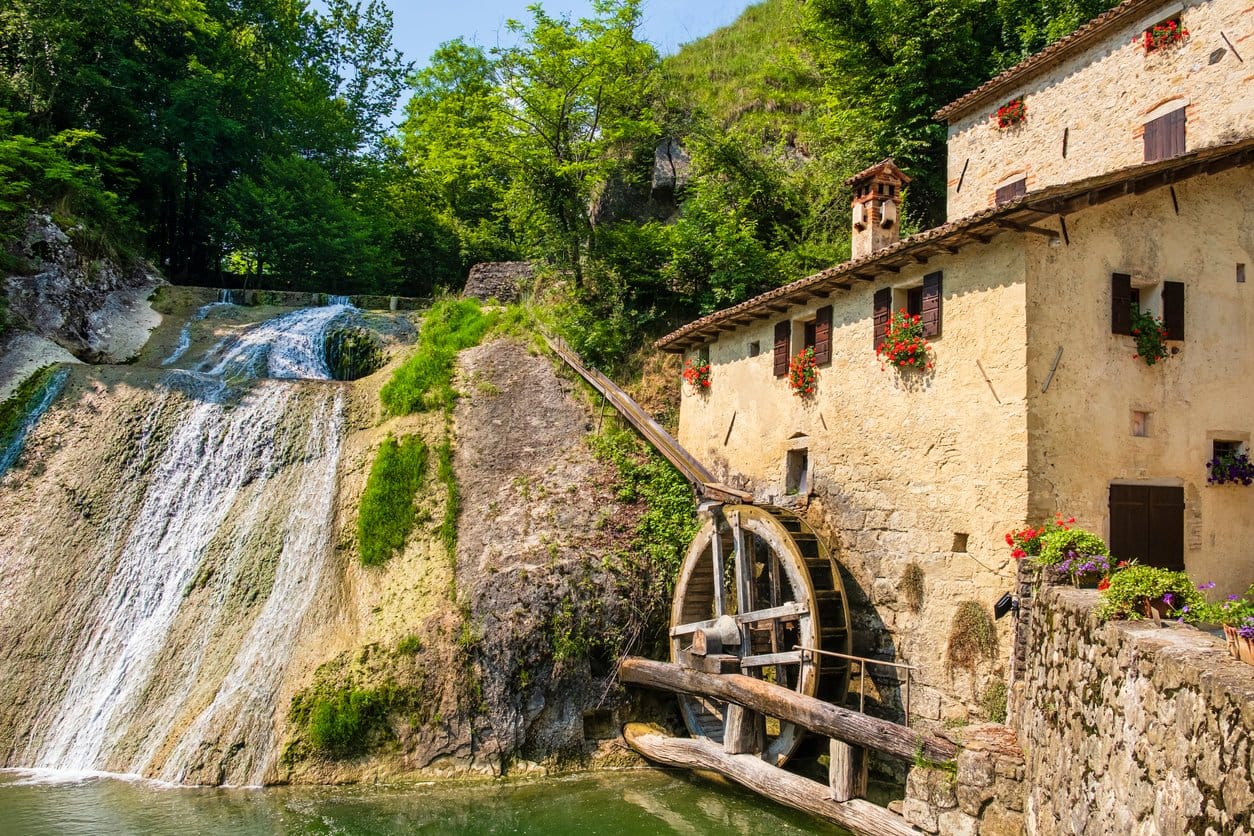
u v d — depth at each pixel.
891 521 10.30
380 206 29.50
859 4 19.94
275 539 13.48
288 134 27.72
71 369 16.16
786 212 20.16
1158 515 9.14
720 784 10.48
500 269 21.47
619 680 11.68
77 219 19.86
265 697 10.91
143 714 11.00
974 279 9.34
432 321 19.27
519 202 19.75
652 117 22.48
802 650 9.86
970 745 7.23
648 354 17.20
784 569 11.09
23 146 18.75
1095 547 6.78
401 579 12.73
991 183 16.27
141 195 24.62
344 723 10.51
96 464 14.34
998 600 8.45
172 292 21.70
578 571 12.11
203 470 14.57
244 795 9.77
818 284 11.33
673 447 13.84
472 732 10.79
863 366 10.99
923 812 7.56
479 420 15.35
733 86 26.58
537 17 18.52
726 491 11.92
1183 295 9.56
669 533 13.38
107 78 22.72
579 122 19.83
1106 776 4.70
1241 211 10.10
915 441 10.02
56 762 10.51
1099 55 13.95
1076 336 8.94
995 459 8.88
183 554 13.20
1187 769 3.69
